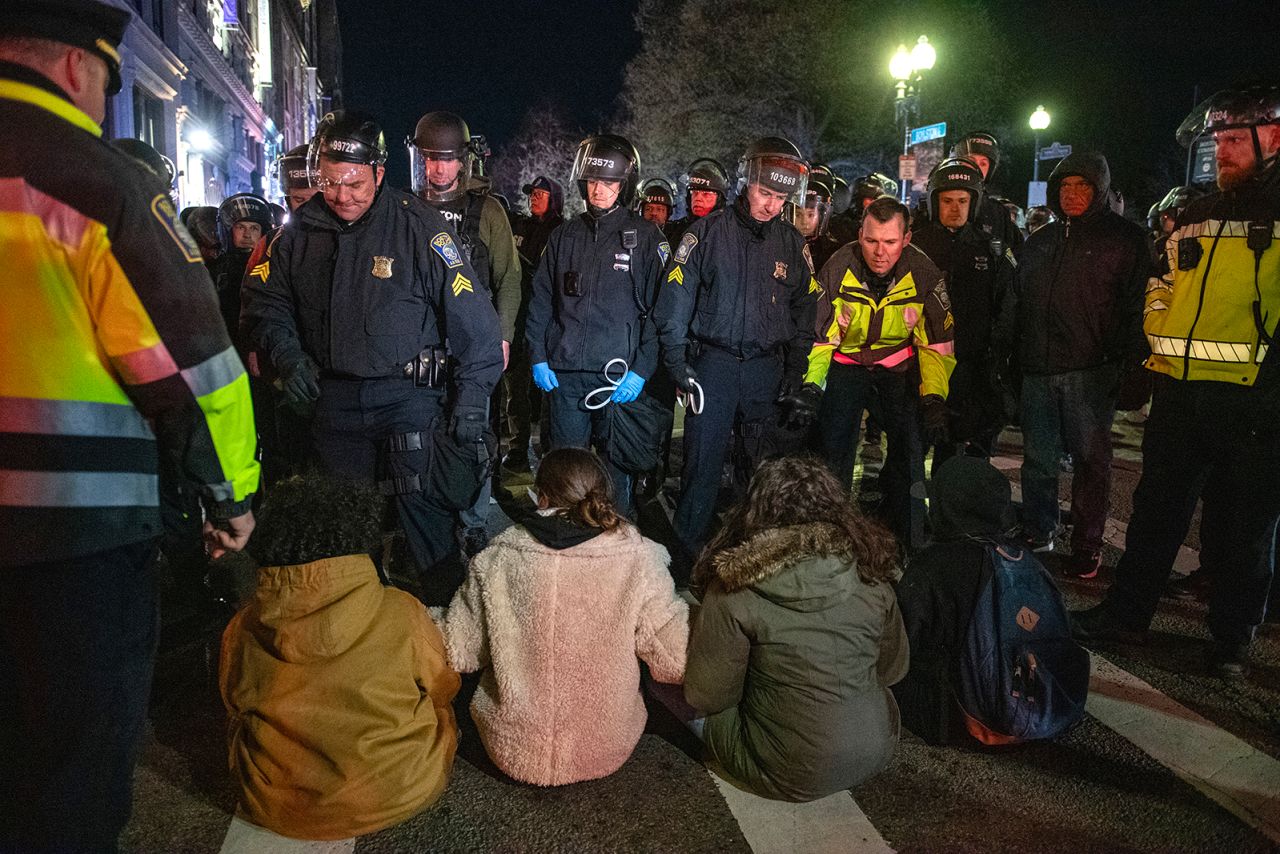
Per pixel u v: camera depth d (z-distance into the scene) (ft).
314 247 11.14
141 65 55.83
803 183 13.82
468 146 15.47
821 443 15.58
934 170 16.83
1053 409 15.35
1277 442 11.21
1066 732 10.70
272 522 8.38
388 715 8.55
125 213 5.75
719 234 13.93
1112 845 8.80
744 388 14.23
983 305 16.67
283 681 8.39
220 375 6.32
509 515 18.81
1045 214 29.94
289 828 8.61
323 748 8.34
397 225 11.14
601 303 14.24
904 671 9.78
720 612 9.08
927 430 14.49
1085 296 14.57
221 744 10.32
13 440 5.67
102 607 6.05
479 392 11.34
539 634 9.19
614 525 9.43
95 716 6.11
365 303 11.00
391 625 8.74
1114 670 12.21
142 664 6.42
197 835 8.74
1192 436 11.89
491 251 15.61
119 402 6.07
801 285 14.25
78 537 5.85
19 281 5.59
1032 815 9.24
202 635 12.92
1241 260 11.18
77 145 5.72
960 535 10.28
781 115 104.12
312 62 194.49
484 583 9.35
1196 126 12.42
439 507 11.80
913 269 14.53
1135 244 14.29
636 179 14.57
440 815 9.10
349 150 10.44
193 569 13.32
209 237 16.08
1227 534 11.73
